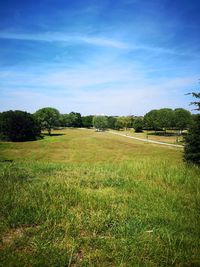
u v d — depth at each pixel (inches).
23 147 2299.5
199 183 322.7
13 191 273.3
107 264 149.1
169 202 253.9
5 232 184.2
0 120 3312.0
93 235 182.4
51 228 186.4
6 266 140.0
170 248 163.8
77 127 6727.4
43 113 4055.1
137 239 175.0
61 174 392.2
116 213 220.7
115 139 3036.4
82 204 239.6
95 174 393.4
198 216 218.5
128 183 334.6
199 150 984.9
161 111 4185.5
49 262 146.3
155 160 528.7
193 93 763.4
